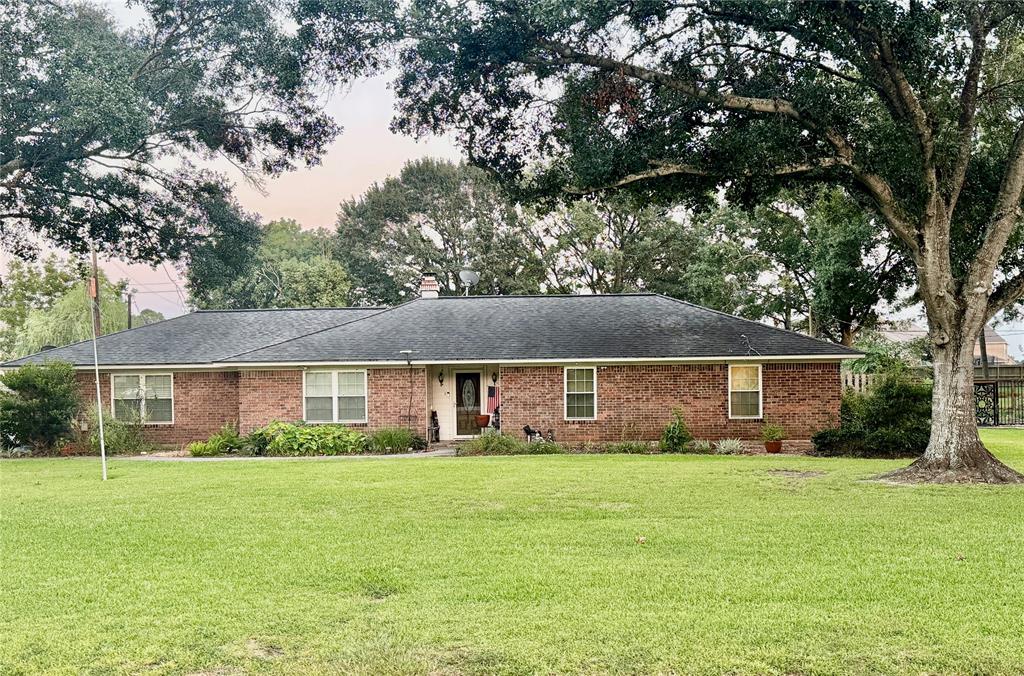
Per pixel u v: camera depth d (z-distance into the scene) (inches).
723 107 629.6
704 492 518.6
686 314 1066.1
